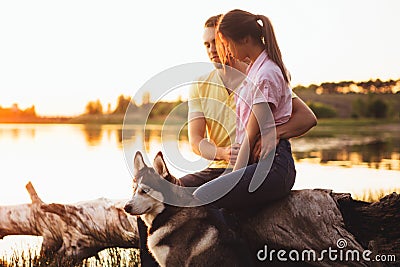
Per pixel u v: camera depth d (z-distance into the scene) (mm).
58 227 7066
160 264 5129
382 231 5547
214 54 5711
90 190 12680
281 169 5160
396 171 16156
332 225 5449
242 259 5129
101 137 32250
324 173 15828
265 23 5301
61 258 6949
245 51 5293
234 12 5316
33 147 24453
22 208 7203
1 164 18000
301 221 5469
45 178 14711
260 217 5523
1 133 37406
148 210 4996
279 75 5176
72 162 18344
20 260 7215
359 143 27578
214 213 5113
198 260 5000
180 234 5023
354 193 11844
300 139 31281
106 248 7055
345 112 47250
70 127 47719
